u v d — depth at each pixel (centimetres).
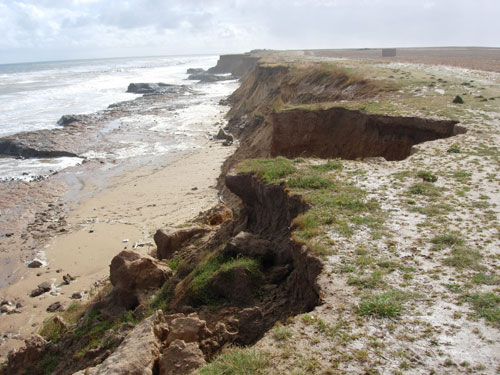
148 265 1820
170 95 10894
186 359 895
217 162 4875
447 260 1059
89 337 1636
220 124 7050
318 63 6241
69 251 3006
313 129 3066
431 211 1352
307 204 1428
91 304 2016
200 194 3894
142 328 1027
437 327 820
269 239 1567
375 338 798
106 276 2645
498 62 7269
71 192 4250
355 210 1370
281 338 816
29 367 1661
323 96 4409
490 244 1134
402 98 3238
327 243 1166
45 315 2297
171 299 1602
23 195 4191
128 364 876
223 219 2483
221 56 17612
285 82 5438
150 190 4119
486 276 984
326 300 930
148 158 5253
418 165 1827
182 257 2023
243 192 1820
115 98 10856
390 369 718
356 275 1010
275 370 730
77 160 5353
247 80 9125
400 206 1400
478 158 1866
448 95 3225
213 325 1258
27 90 12488
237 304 1325
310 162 1925
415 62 7181
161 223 3303
